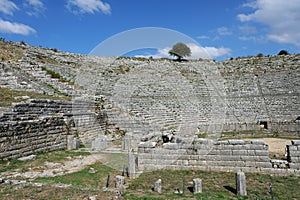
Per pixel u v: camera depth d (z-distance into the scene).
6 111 16.34
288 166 13.13
